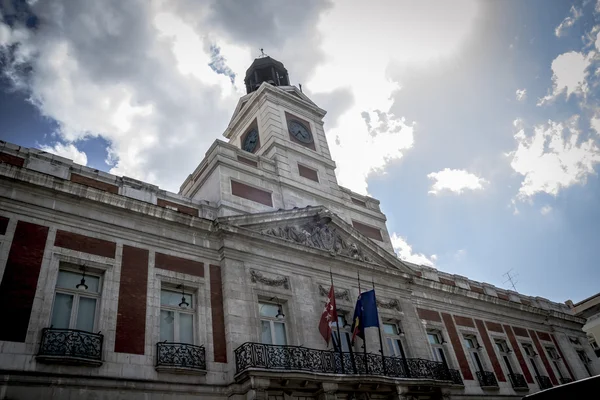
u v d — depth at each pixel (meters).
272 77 31.77
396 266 24.66
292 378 15.31
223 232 18.20
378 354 20.14
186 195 23.08
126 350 14.09
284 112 27.34
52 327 13.28
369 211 26.81
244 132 28.73
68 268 14.67
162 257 16.62
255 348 15.80
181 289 16.72
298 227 21.25
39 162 15.69
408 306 23.61
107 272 15.08
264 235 19.25
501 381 25.41
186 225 17.64
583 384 10.58
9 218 13.98
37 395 12.01
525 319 30.95
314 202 24.05
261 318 17.95
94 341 13.56
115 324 14.30
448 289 26.72
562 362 30.70
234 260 18.05
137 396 13.51
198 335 15.92
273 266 19.14
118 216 16.28
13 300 12.88
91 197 15.71
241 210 20.23
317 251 20.80
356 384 17.11
